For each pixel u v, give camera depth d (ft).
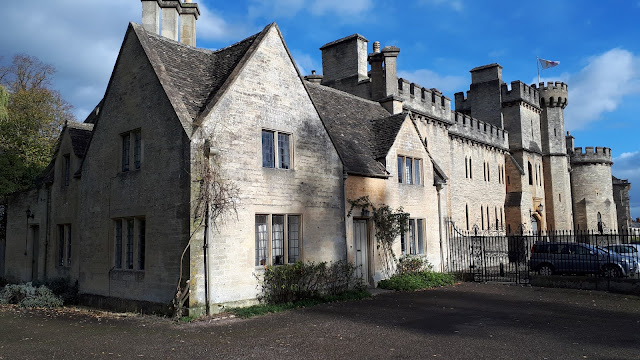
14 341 30.22
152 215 41.86
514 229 129.49
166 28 55.36
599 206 172.35
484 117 142.10
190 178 38.45
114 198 46.98
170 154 40.68
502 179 132.77
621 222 222.07
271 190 44.57
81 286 50.83
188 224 38.29
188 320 35.99
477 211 116.88
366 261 56.18
